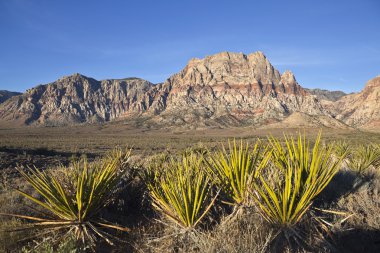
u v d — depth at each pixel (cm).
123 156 761
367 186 616
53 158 2966
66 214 491
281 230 429
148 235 507
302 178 499
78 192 487
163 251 441
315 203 557
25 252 423
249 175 487
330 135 10400
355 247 484
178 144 6581
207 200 520
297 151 537
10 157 2598
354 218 525
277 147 584
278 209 428
